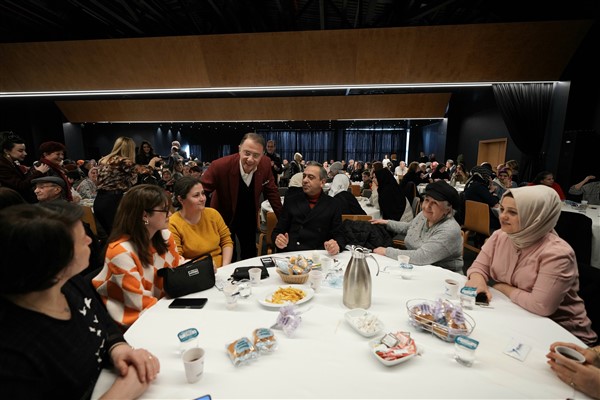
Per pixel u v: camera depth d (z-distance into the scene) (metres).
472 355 0.84
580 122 5.57
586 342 1.19
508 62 5.19
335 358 0.88
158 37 5.33
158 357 0.89
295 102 10.25
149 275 1.33
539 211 1.20
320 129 15.09
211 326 1.04
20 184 2.71
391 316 1.12
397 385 0.77
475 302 1.22
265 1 5.50
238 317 1.11
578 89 5.48
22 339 0.65
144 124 12.45
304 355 0.89
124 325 1.18
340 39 5.15
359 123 13.45
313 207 2.22
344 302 1.20
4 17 5.43
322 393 0.74
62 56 5.69
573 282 1.15
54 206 0.78
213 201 2.47
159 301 1.23
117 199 2.55
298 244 2.16
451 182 7.24
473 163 9.55
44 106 10.18
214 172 2.35
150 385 0.77
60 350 0.72
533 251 1.25
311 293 1.27
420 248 1.76
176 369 0.84
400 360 0.84
